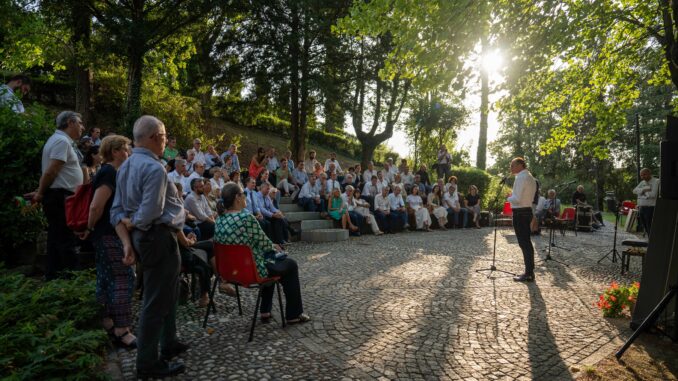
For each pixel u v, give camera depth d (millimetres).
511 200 6324
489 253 8883
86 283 4199
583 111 7090
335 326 4141
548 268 7453
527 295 5445
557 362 3385
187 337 3770
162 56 16922
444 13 4203
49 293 3721
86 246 5512
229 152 12141
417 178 14758
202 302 4633
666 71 6863
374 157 31469
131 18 12727
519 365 3322
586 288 5906
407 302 5004
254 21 15641
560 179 31812
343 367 3221
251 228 3750
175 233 2924
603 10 4973
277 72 15211
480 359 3428
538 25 4574
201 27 15438
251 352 3465
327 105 17469
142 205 2668
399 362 3336
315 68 15742
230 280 3857
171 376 2971
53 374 2766
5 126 5098
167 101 17391
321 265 7172
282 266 4023
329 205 11633
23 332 2949
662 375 3141
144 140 2836
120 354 3369
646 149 28172
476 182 19594
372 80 17703
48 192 4383
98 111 17656
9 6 12484
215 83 16516
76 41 14227
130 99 13586
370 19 4781
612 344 3783
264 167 12211
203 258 4539
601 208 29938
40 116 5484
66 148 4324
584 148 7348
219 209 6891
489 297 5309
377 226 12203
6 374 2596
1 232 5129
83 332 3178
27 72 16625
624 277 6770
